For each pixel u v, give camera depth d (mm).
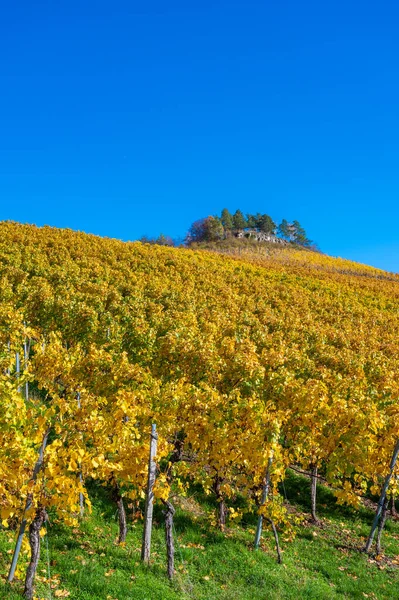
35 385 16875
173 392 10883
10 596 6379
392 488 11352
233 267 53344
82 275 32938
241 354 14367
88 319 18969
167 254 50719
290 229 125938
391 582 9773
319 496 13844
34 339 19859
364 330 30562
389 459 11586
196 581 8312
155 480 8672
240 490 12734
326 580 9445
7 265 31984
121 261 42938
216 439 10039
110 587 7250
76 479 7066
